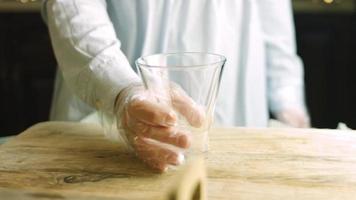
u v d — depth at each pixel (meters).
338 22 1.95
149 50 0.95
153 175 0.61
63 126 0.77
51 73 2.22
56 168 0.64
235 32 1.03
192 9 0.96
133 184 0.60
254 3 1.05
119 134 0.69
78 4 0.80
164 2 0.93
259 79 1.09
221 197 0.56
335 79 2.04
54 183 0.61
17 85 2.24
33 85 2.25
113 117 0.71
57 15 0.80
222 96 1.02
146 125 0.63
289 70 1.17
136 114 0.63
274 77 1.16
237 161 0.63
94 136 0.73
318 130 0.72
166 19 0.94
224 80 1.02
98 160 0.65
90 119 0.84
